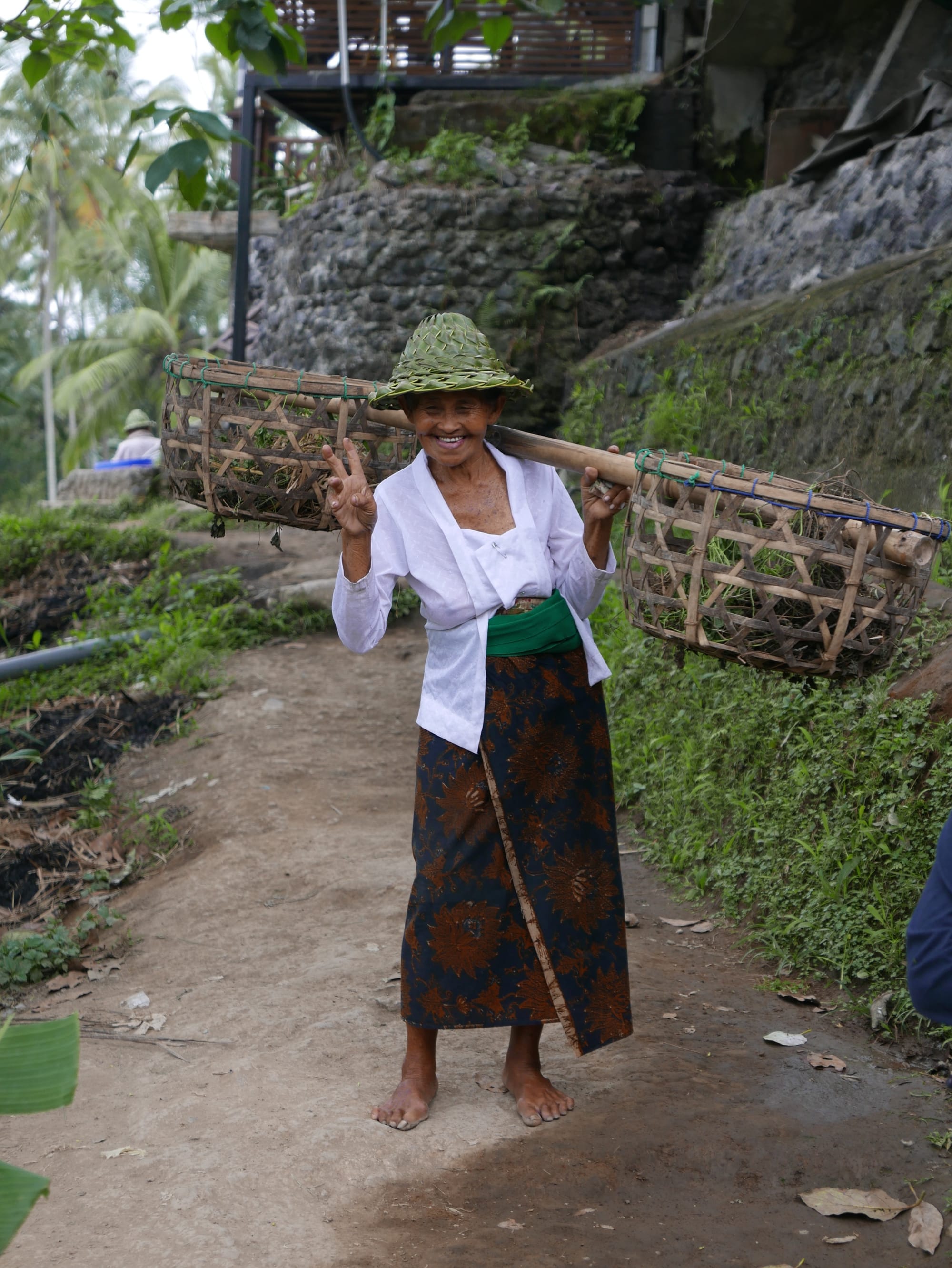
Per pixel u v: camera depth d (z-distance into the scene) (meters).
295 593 7.59
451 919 2.43
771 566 2.33
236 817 4.80
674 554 2.19
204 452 2.83
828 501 2.07
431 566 2.45
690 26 9.75
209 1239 2.09
